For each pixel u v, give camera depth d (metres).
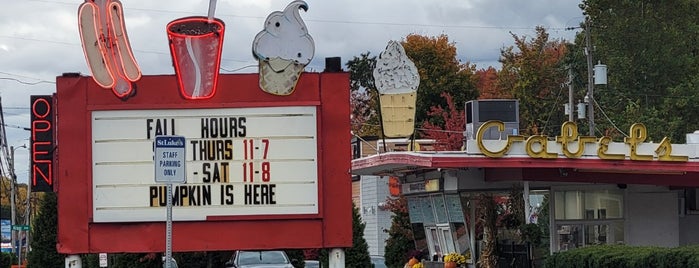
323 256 35.41
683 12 53.34
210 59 17.19
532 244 26.52
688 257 16.81
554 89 63.47
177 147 14.44
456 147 45.53
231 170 17.30
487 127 24.39
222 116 17.31
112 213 17.25
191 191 17.28
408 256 34.75
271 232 17.41
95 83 17.39
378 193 47.78
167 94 17.34
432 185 28.78
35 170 17.80
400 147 35.38
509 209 30.42
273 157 17.36
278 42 17.34
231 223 17.36
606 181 26.03
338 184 17.45
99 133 17.33
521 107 64.12
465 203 27.48
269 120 17.36
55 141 17.84
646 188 27.36
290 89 17.34
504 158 24.22
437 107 59.34
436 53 65.75
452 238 28.41
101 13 17.09
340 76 17.53
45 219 41.91
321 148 17.44
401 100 21.50
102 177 17.30
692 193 28.91
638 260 18.31
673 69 52.78
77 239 17.27
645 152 24.89
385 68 21.52
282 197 17.34
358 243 36.81
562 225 26.89
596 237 27.08
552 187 26.86
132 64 17.19
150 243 17.31
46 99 17.94
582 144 24.53
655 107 53.00
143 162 17.30
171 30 17.14
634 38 52.56
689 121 51.78
